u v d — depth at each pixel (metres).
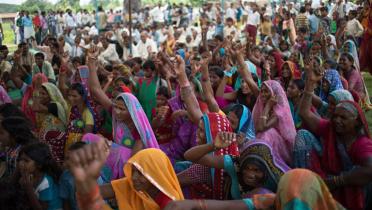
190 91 4.36
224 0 26.34
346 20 15.59
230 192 3.55
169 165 3.21
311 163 3.80
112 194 3.28
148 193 3.19
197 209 2.84
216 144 3.31
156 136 5.08
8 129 4.08
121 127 4.16
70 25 24.55
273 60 8.30
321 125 3.79
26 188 3.61
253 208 2.85
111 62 12.20
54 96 5.40
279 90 4.55
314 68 3.96
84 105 4.89
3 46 10.02
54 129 5.23
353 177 3.41
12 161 4.07
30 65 9.50
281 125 4.45
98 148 2.17
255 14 20.30
